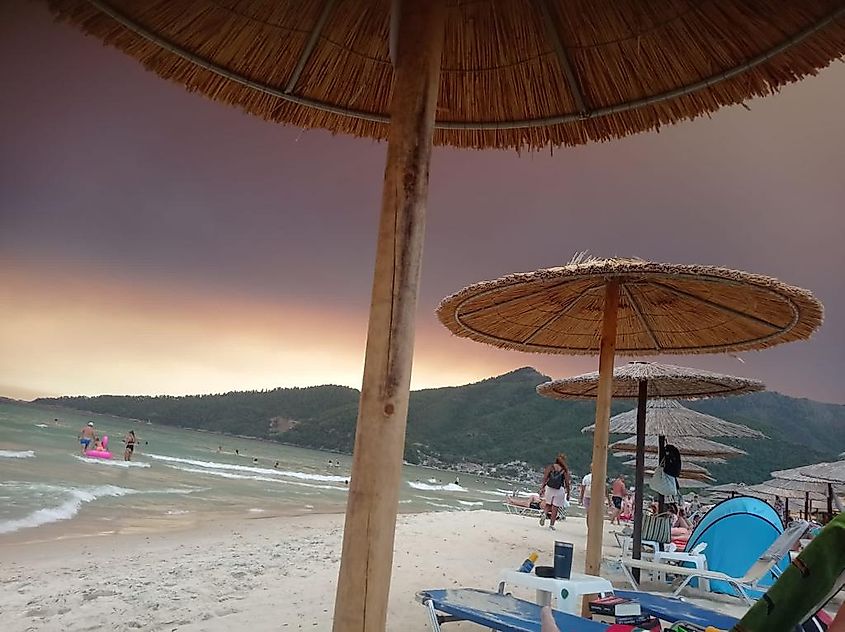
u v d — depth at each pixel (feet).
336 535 38.06
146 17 7.66
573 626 9.45
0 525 35.37
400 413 5.02
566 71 8.27
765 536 21.85
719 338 16.92
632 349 19.01
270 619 14.48
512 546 32.14
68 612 15.03
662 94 8.00
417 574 21.42
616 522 59.82
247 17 7.98
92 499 53.31
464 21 8.32
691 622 10.77
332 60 8.66
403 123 5.61
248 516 52.90
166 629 13.60
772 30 6.75
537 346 19.11
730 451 43.45
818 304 12.22
